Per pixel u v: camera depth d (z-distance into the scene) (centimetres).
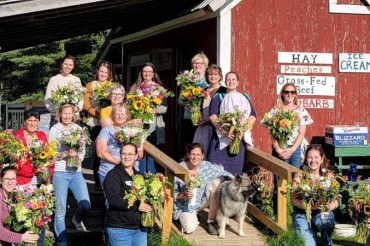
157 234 742
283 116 854
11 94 2784
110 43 1614
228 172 820
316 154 745
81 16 1042
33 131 783
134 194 605
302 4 1060
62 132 749
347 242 881
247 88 1034
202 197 795
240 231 781
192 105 866
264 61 1041
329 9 1070
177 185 784
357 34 1084
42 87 2745
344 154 1020
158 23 1179
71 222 877
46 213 633
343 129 1021
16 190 627
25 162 735
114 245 618
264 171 991
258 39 1038
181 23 1149
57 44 2661
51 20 994
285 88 878
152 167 905
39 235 685
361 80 1088
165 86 1243
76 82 890
